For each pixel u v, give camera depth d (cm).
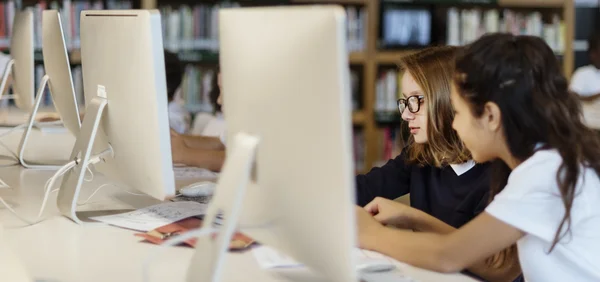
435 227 165
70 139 314
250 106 118
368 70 482
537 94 134
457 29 493
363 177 216
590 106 436
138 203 195
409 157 207
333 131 100
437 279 137
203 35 459
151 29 146
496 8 521
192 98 461
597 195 140
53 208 190
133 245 155
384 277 134
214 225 164
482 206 180
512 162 142
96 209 188
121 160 168
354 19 479
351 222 102
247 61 118
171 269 138
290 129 108
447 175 195
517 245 148
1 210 188
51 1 442
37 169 253
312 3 479
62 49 206
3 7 434
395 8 498
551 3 502
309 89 103
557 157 136
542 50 137
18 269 133
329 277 111
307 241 111
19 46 282
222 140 309
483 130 138
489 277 154
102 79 169
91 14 175
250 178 120
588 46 487
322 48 99
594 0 523
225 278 132
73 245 155
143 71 149
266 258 142
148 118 150
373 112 488
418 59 190
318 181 105
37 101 250
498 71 135
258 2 476
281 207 114
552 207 137
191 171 256
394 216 168
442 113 185
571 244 140
